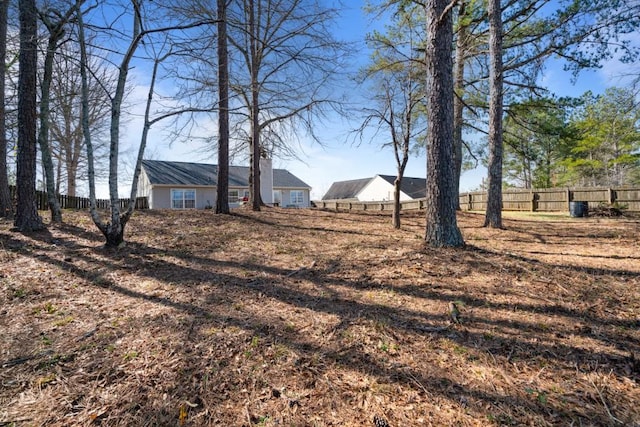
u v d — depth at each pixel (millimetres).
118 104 4969
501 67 8062
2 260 4254
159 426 1769
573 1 8109
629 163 19969
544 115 11258
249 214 9453
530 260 4566
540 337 2645
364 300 3404
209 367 2273
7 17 6633
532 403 1935
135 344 2547
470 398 1983
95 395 1990
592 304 3186
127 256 4707
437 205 5223
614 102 8648
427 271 4129
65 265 4219
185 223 7289
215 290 3656
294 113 11047
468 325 2857
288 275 4172
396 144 7477
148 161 21297
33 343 2533
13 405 1893
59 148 15758
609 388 2045
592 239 6242
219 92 8562
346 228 7684
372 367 2299
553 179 24516
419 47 9781
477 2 9984
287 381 2150
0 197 7227
